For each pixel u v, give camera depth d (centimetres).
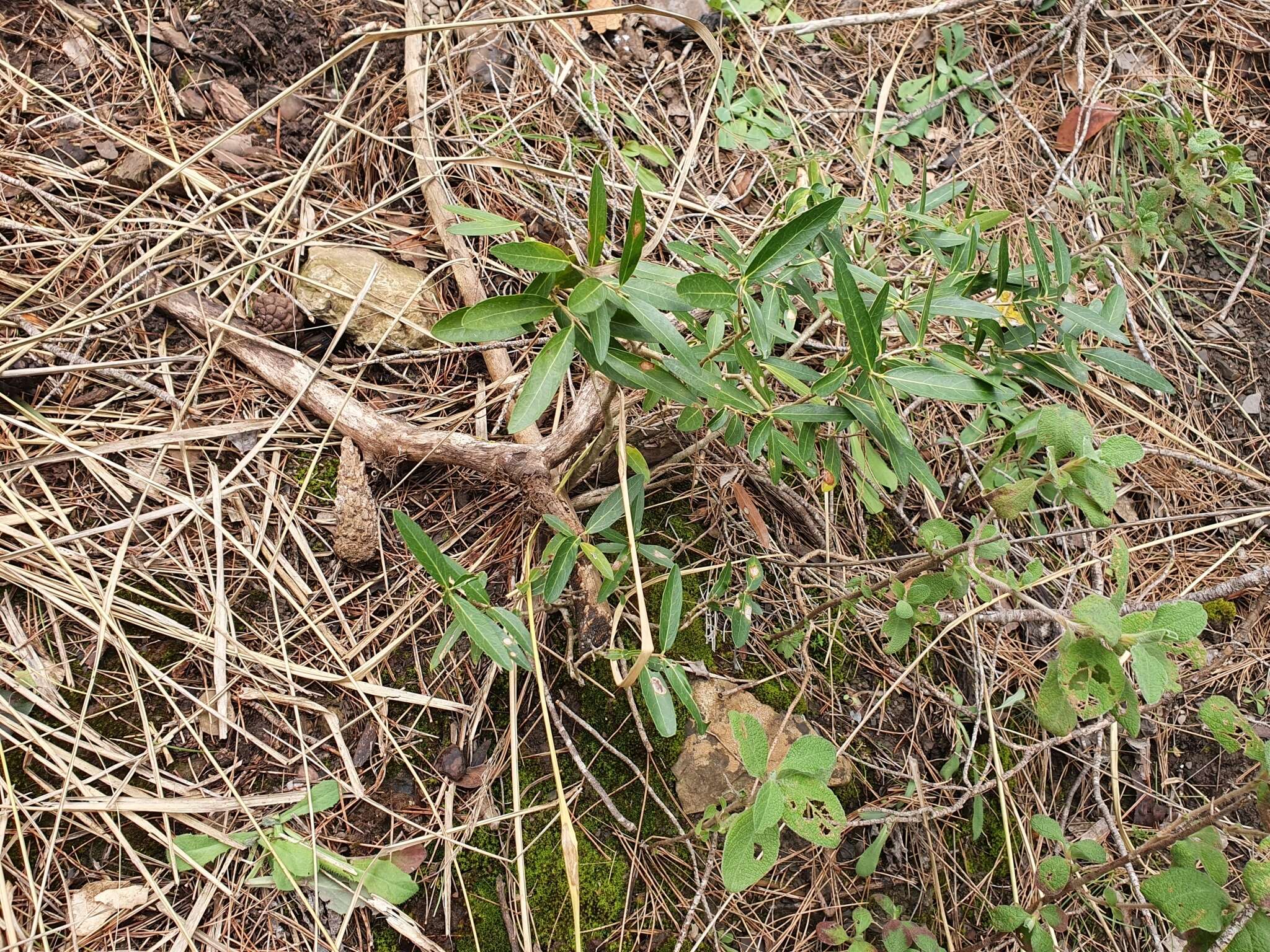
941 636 194
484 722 188
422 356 211
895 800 202
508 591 196
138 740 168
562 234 234
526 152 243
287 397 199
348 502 188
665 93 275
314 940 164
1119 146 308
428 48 237
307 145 229
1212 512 236
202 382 196
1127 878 204
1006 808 197
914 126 298
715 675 201
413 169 235
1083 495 144
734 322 157
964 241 190
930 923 197
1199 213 306
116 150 210
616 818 185
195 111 222
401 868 172
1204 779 236
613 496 173
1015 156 304
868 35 313
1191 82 328
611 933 179
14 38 215
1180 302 302
